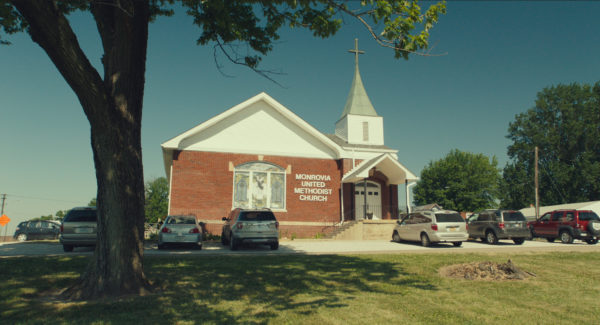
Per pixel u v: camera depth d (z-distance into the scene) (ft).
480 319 18.98
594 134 149.38
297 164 78.18
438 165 194.08
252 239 49.37
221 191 72.43
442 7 22.45
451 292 25.04
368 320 18.34
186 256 40.50
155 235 71.05
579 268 35.53
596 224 62.54
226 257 40.42
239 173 74.43
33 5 18.84
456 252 46.14
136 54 25.07
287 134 78.69
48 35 19.90
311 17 26.03
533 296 24.38
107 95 22.85
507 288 26.63
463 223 54.90
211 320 17.88
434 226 54.29
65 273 29.35
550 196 159.94
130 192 23.86
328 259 39.19
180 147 71.61
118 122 23.56
